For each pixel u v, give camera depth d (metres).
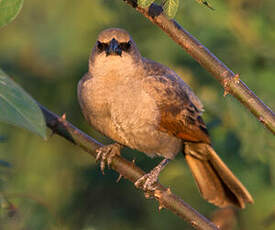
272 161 9.99
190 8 10.52
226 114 10.62
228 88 5.82
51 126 6.92
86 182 12.20
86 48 12.34
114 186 12.13
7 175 7.98
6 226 6.46
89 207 12.00
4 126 12.44
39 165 12.33
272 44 11.00
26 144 12.48
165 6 4.80
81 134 6.98
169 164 11.81
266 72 10.77
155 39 11.73
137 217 11.97
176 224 11.75
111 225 11.91
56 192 12.04
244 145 10.03
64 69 12.59
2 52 12.93
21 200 6.60
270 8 11.12
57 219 6.65
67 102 12.66
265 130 10.08
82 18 12.35
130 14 12.10
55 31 12.46
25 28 12.76
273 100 10.52
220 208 10.52
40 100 12.73
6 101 3.14
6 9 3.79
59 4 12.52
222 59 10.92
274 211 9.95
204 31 10.91
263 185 10.53
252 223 10.52
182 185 11.66
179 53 11.48
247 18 11.09
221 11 10.93
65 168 12.42
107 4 12.26
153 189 6.76
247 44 10.95
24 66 12.88
